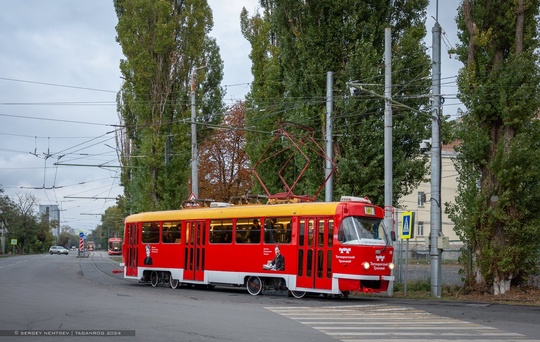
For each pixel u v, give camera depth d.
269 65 40.47
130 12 44.50
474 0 24.45
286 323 15.19
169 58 44.47
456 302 21.75
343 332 13.78
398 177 28.58
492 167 23.19
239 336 12.98
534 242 23.52
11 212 116.19
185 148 44.94
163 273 29.36
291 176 37.62
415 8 30.30
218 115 50.56
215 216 26.73
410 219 24.64
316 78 29.50
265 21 42.47
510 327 15.04
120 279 35.56
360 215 22.47
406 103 28.94
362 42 28.64
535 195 23.23
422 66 29.22
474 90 24.17
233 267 25.53
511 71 23.41
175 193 44.44
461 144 24.53
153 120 44.06
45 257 86.56
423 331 14.11
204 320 15.54
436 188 24.36
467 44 24.91
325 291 22.08
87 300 20.84
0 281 31.72
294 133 30.03
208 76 50.34
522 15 23.62
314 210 22.94
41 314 16.69
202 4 45.41
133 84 44.56
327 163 27.36
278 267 23.70
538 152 22.97
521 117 23.28
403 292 25.30
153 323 14.92
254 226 24.94
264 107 39.66
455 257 57.28
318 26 29.77
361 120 28.69
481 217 23.50
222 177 55.81
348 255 21.72
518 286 24.16
